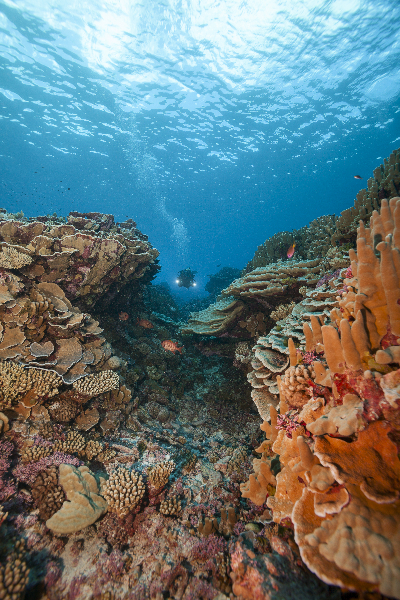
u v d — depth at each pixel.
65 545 3.04
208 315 8.75
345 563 1.55
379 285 2.28
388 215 2.63
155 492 3.67
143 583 2.81
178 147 35.56
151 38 19.86
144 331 9.20
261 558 2.49
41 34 19.33
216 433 6.10
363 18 18.48
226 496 3.94
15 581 2.36
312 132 32.19
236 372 8.12
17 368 4.06
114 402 5.44
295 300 6.98
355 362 2.15
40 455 3.61
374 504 1.75
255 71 22.81
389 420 1.89
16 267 5.06
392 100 26.62
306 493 2.16
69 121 29.50
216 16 18.45
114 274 6.99
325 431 2.02
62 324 5.20
